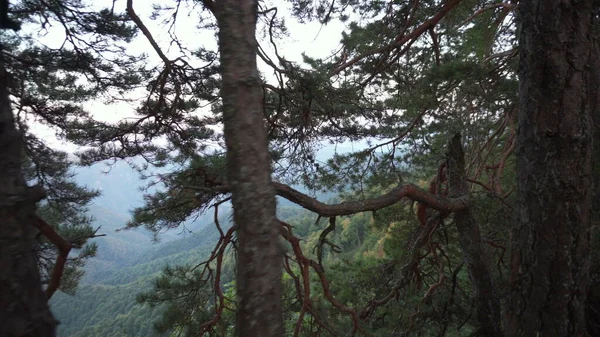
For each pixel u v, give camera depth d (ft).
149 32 11.01
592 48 8.41
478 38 18.70
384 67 17.35
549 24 8.39
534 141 8.75
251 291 3.71
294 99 12.91
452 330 17.90
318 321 9.95
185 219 11.51
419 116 17.04
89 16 16.29
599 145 10.38
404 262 17.93
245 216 3.79
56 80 19.47
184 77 14.35
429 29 15.92
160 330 10.74
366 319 15.33
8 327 2.84
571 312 8.53
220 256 9.71
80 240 4.55
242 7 4.01
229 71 3.92
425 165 23.54
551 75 8.41
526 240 8.97
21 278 2.98
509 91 15.33
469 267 13.08
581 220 8.47
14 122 3.25
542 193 8.63
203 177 10.93
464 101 15.97
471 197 13.38
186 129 15.80
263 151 3.96
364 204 10.65
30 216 3.17
